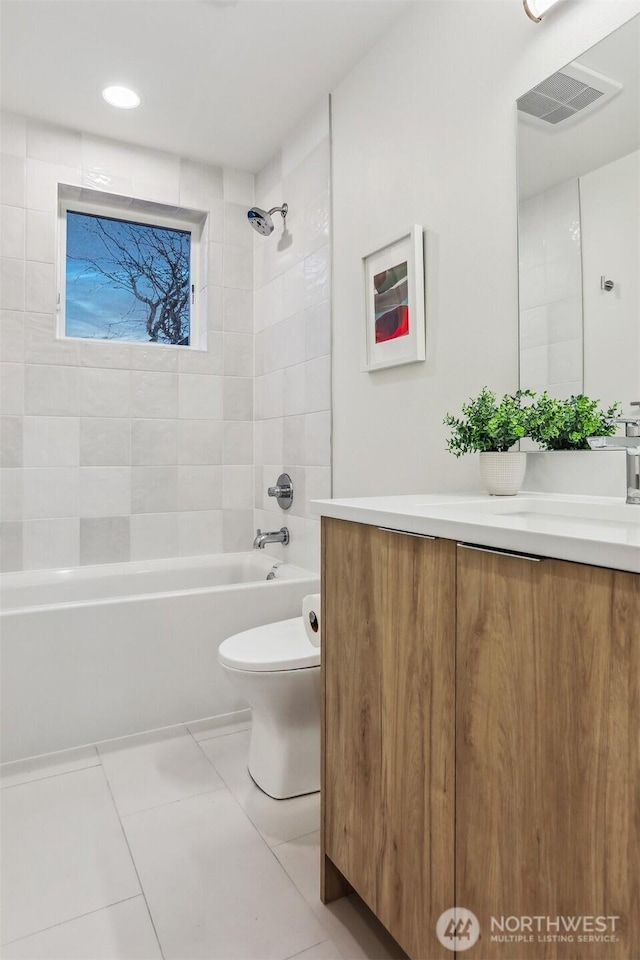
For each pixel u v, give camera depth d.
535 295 1.56
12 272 2.73
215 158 3.12
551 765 0.78
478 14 1.76
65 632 2.03
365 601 1.18
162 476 3.08
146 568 2.98
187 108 2.67
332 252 2.54
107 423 2.94
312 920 1.29
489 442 1.52
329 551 1.32
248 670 1.68
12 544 2.74
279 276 3.03
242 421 3.29
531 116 1.57
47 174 2.79
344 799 1.26
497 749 0.87
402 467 2.11
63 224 2.99
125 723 2.12
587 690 0.73
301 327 2.80
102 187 2.90
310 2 2.02
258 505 3.27
